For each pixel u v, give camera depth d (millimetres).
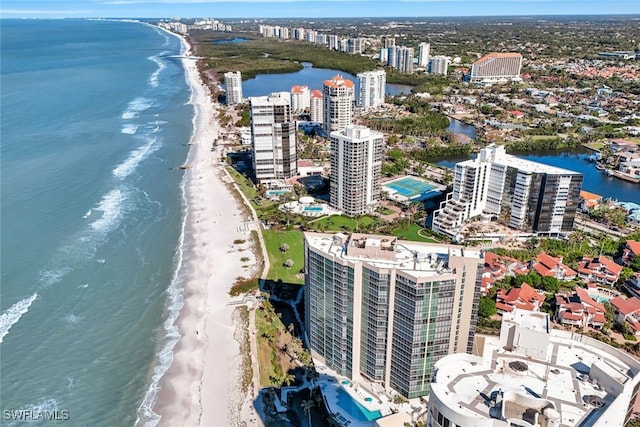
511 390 67688
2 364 142250
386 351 128000
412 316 117188
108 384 137500
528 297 162375
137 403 131250
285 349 149250
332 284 127938
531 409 62812
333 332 134250
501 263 184000
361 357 133625
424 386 126688
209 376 139875
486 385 69000
